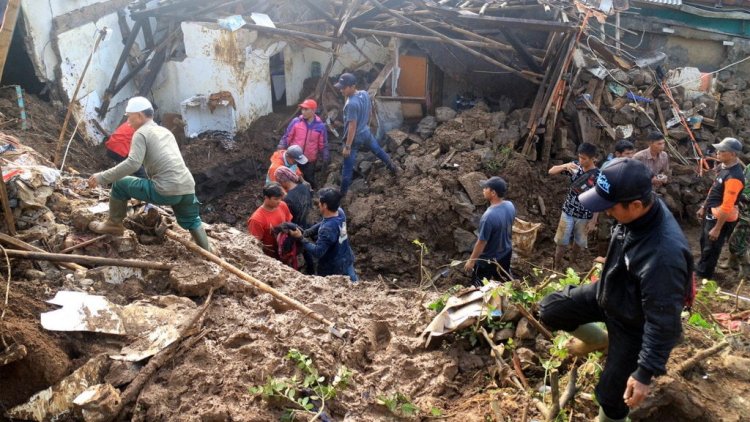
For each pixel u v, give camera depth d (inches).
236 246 238.1
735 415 149.6
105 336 174.9
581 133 397.1
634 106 407.2
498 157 386.6
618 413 135.1
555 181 390.3
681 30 475.2
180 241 213.3
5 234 198.2
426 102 434.9
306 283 215.9
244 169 430.3
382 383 172.6
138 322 179.8
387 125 437.7
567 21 393.7
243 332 181.0
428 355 182.4
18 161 236.1
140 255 210.8
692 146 410.6
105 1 412.5
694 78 437.1
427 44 425.4
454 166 380.5
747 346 175.5
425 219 368.2
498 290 184.9
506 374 169.8
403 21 426.0
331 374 172.7
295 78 473.4
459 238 363.3
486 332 183.5
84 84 395.5
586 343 152.9
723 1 469.4
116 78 417.4
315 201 389.4
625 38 485.4
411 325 194.7
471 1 435.2
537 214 382.6
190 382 165.2
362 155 414.6
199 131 439.5
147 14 425.1
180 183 201.3
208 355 171.8
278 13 460.8
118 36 432.1
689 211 396.2
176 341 173.6
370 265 365.1
